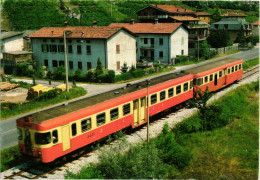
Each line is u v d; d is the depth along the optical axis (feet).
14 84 112.57
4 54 151.33
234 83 108.99
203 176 44.19
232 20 242.17
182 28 169.37
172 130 60.95
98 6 304.09
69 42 138.62
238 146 54.24
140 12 214.48
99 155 45.83
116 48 131.64
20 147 45.85
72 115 46.93
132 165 41.14
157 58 167.02
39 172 44.47
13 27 222.69
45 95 89.15
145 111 63.77
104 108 52.70
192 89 81.56
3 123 70.49
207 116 63.26
